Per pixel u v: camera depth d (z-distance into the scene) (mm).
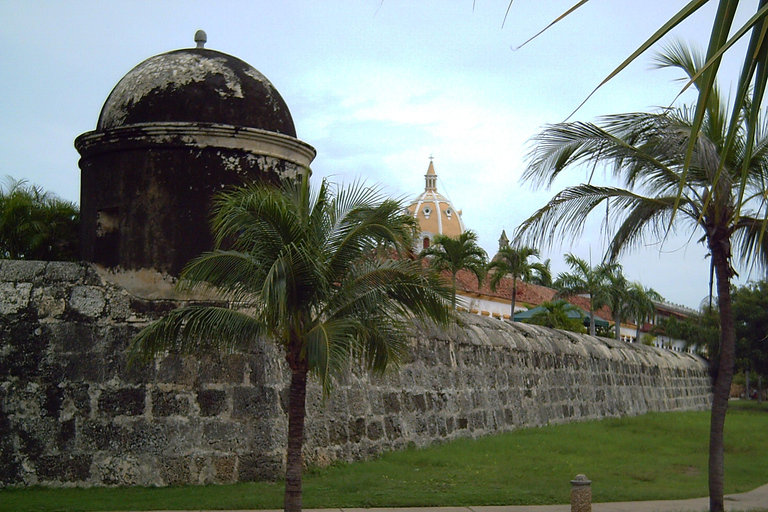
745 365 42344
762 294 42031
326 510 10953
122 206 13203
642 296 39250
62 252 17266
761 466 18000
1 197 17203
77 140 13836
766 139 11484
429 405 16922
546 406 22766
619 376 29109
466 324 19844
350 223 9805
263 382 12789
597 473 15133
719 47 4352
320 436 13484
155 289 12891
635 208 12312
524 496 12250
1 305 12391
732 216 11883
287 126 14367
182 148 13203
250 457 12398
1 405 11969
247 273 9680
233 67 14195
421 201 92062
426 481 13031
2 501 10820
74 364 12289
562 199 12242
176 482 11984
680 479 15570
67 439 11977
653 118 11641
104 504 10656
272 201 9289
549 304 34438
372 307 9797
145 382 12312
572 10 4246
